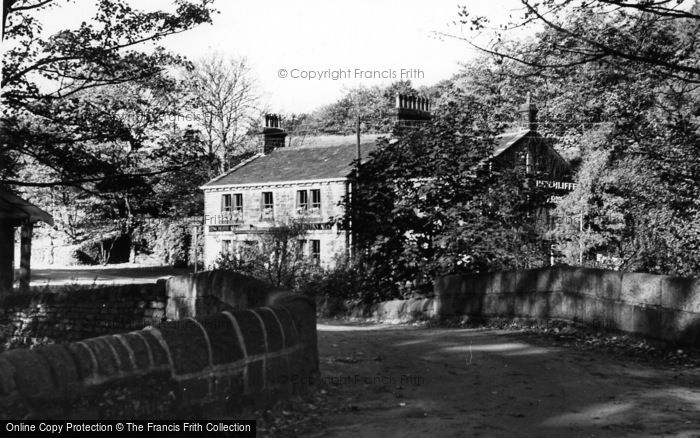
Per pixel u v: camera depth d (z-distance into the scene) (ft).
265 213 144.05
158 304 41.65
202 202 183.11
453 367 27.81
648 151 42.04
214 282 33.88
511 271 43.86
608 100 42.80
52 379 13.70
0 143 41.75
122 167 45.75
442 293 52.60
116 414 15.07
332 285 78.02
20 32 41.16
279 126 161.58
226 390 18.62
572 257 67.10
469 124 63.57
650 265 51.72
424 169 60.90
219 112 170.09
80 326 49.85
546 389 23.73
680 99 40.40
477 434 18.67
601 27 33.06
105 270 168.86
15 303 56.49
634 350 30.81
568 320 38.09
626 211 59.36
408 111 106.63
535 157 88.07
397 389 23.95
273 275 86.48
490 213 59.52
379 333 40.47
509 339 35.91
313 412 21.06
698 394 22.81
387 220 60.18
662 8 28.32
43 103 42.93
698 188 43.19
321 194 134.72
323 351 31.71
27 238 77.61
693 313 28.50
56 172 46.34
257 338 20.07
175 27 43.45
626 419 19.89
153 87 45.19
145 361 16.01
